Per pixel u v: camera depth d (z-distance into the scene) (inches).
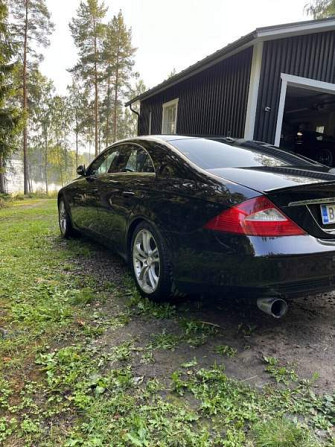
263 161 113.8
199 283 90.6
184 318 101.0
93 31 1043.9
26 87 946.1
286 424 60.7
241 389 70.6
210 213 86.2
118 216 129.9
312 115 475.8
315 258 80.7
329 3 569.6
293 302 115.9
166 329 94.7
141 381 72.7
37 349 84.1
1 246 186.7
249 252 78.2
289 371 76.9
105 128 1211.9
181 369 77.0
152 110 440.1
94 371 75.7
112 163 151.6
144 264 114.1
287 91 320.2
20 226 259.6
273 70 243.9
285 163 116.4
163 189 104.0
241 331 94.6
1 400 66.7
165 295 105.3
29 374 74.7
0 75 559.2
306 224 82.3
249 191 82.7
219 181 90.1
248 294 81.8
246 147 127.0
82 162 1798.7
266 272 77.8
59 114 1525.6
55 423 61.4
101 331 93.0
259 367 78.5
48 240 201.0
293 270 78.9
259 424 60.9
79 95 1337.4
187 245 92.1
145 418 62.4
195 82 327.3
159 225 102.2
